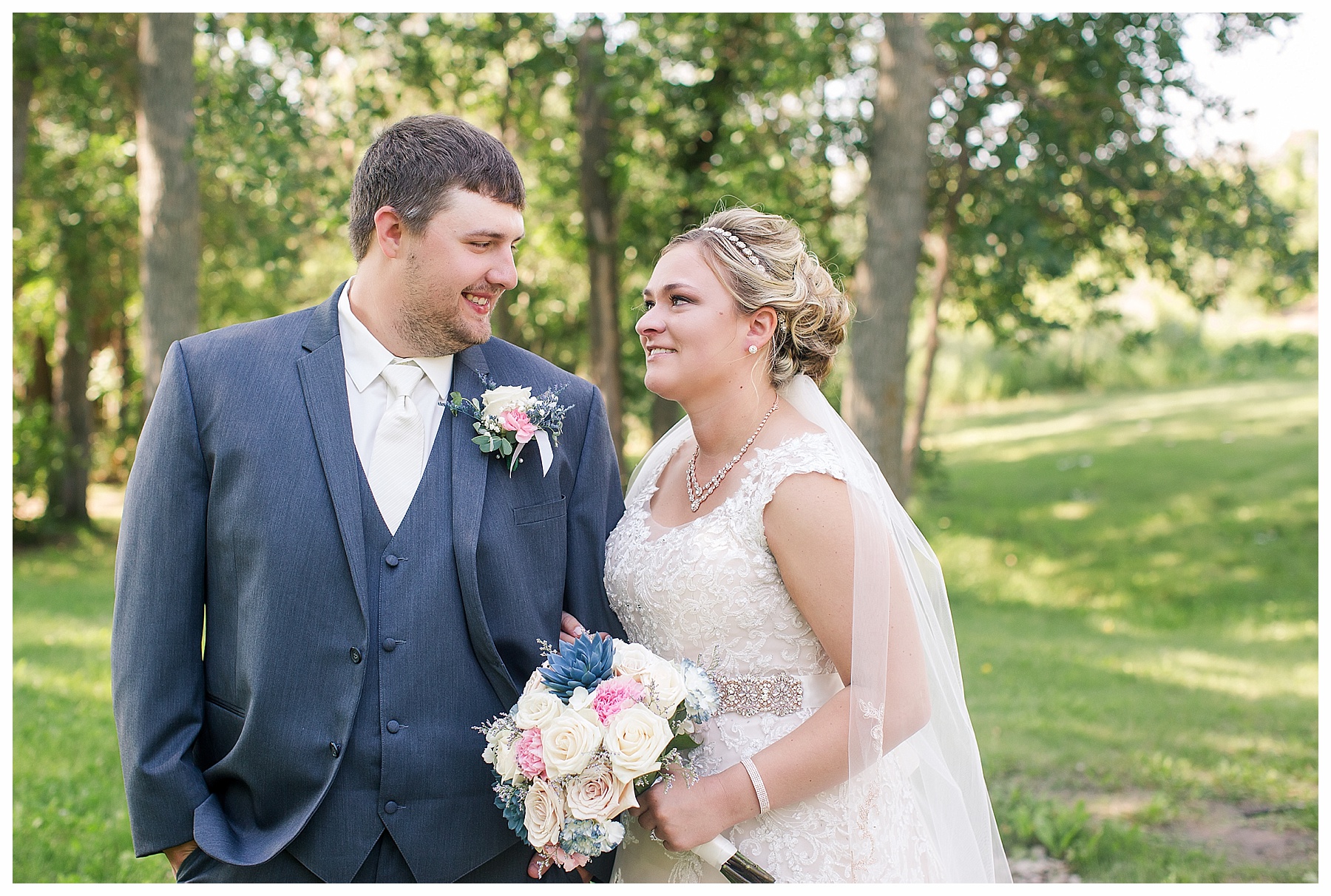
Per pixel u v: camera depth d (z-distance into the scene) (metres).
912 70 6.47
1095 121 7.54
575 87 9.14
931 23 6.66
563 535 2.12
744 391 2.10
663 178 9.59
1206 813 4.25
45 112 10.01
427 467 1.98
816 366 2.21
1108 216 8.08
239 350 1.99
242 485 1.89
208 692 1.98
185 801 1.88
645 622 2.10
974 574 9.66
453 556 1.94
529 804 1.79
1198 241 8.02
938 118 7.65
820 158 7.89
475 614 1.94
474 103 9.37
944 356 18.69
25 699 5.58
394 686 1.89
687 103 9.04
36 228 11.62
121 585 1.94
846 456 2.01
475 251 1.89
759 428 2.11
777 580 1.99
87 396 12.78
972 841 2.12
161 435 1.93
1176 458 13.12
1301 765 4.77
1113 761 4.81
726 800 1.88
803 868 1.94
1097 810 4.29
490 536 1.98
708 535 2.01
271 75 7.04
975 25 7.77
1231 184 8.00
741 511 1.99
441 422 2.03
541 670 1.89
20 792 4.25
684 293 2.04
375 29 7.42
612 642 1.89
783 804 1.91
